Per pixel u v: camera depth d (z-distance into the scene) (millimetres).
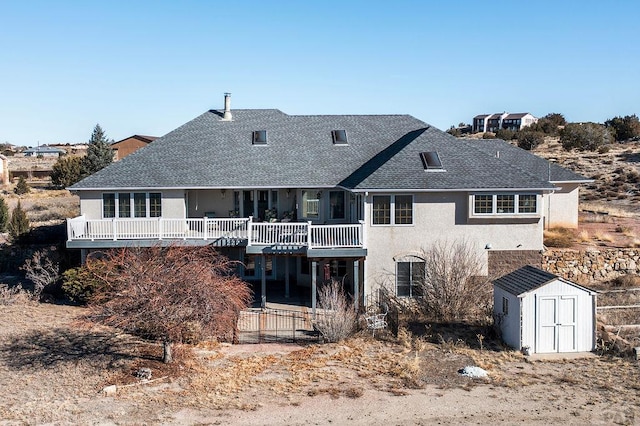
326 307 22109
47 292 26375
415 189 24312
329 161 28984
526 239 25234
